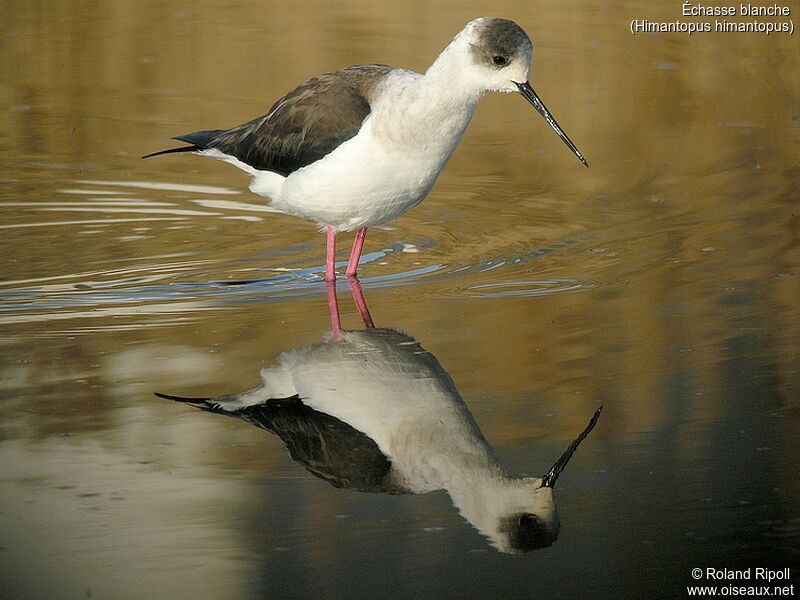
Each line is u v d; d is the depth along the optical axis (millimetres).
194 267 12070
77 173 15148
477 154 15398
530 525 7449
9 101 17625
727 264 11602
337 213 11070
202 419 8703
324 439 8414
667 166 14641
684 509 7582
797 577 6965
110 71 18828
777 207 13125
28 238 13016
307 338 10062
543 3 21328
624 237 12531
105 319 10586
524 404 8891
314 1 21828
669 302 10719
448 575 6938
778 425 8492
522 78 10688
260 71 18500
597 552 7180
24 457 8188
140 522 7430
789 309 10453
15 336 10180
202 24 20797
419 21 20266
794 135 15492
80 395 9062
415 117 10453
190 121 16828
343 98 10805
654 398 8938
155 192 14562
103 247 12734
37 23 21047
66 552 7129
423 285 11398
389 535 7340
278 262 12242
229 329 10320
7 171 15180
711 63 18453
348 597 6738
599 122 16234
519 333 10109
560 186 14234
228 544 7227
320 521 7480
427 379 9258
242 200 14344
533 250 12320
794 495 7664
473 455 8234
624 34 19766
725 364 9445
